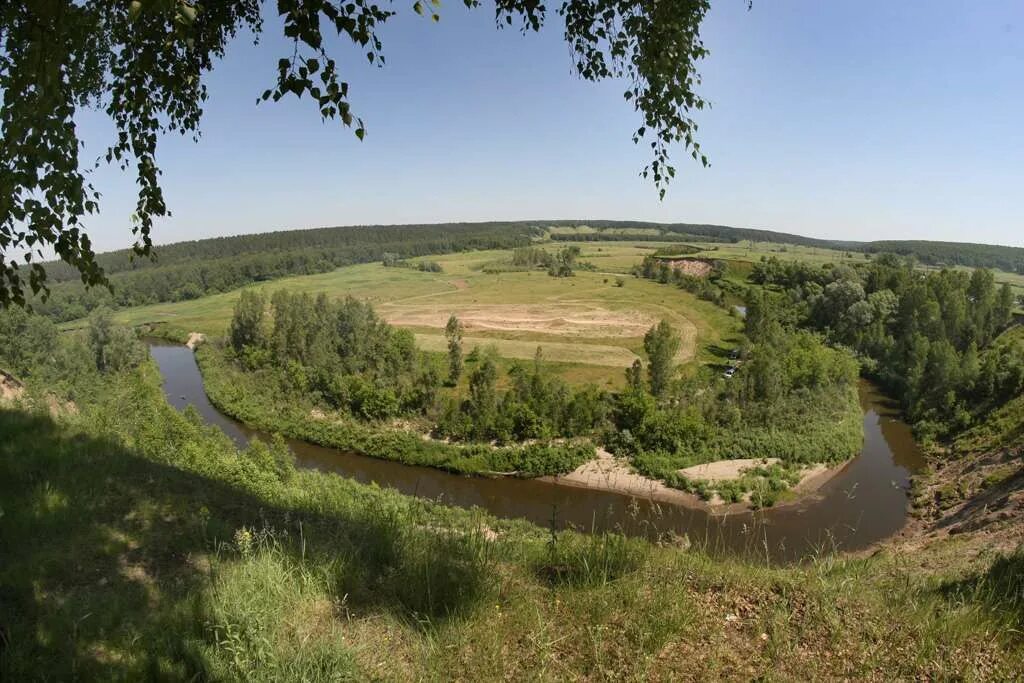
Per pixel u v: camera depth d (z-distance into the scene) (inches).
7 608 162.4
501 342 2591.0
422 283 4633.4
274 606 170.2
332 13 134.0
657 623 169.0
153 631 158.6
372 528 241.1
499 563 215.6
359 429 1579.7
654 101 234.1
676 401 1616.6
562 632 168.6
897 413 1733.5
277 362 2160.4
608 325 2903.5
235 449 893.8
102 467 263.4
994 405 1428.4
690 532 988.6
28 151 155.9
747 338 2252.7
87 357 1814.7
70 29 149.3
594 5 231.3
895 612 179.9
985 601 181.5
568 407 1513.3
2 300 172.9
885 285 2775.6
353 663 147.3
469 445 1472.7
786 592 191.5
